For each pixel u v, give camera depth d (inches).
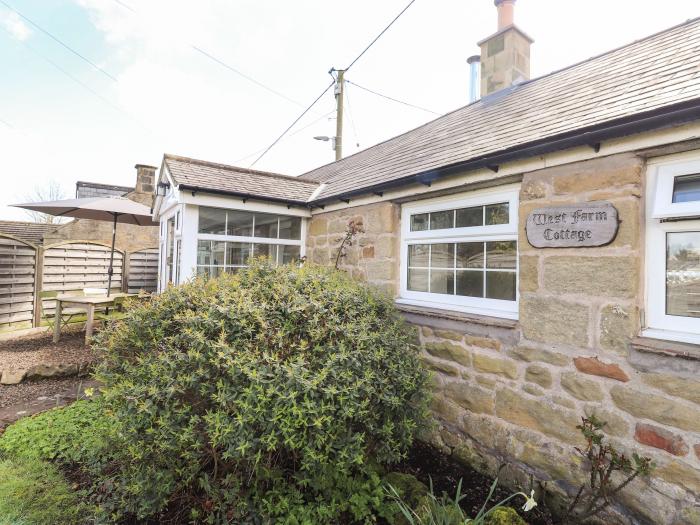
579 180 100.0
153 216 301.0
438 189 141.0
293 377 83.6
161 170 247.0
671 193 87.5
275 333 96.6
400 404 102.4
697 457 79.0
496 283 129.4
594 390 95.4
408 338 132.7
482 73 233.0
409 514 88.0
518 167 114.3
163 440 84.3
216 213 201.5
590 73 153.3
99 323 293.9
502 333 118.0
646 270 91.4
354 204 186.2
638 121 84.4
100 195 641.6
